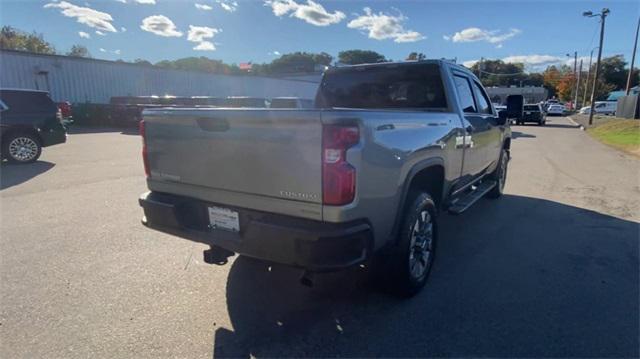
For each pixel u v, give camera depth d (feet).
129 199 21.18
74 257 13.53
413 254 10.92
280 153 8.30
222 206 9.56
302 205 8.21
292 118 8.00
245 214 9.16
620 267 13.04
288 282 11.87
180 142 10.00
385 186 9.03
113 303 10.59
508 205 21.01
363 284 11.50
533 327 9.56
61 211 18.89
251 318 9.98
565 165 34.78
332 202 7.86
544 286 11.68
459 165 13.99
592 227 17.25
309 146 7.92
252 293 11.23
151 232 16.03
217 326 9.62
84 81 75.05
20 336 9.12
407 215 10.30
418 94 14.94
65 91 72.64
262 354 8.58
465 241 15.53
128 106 65.57
